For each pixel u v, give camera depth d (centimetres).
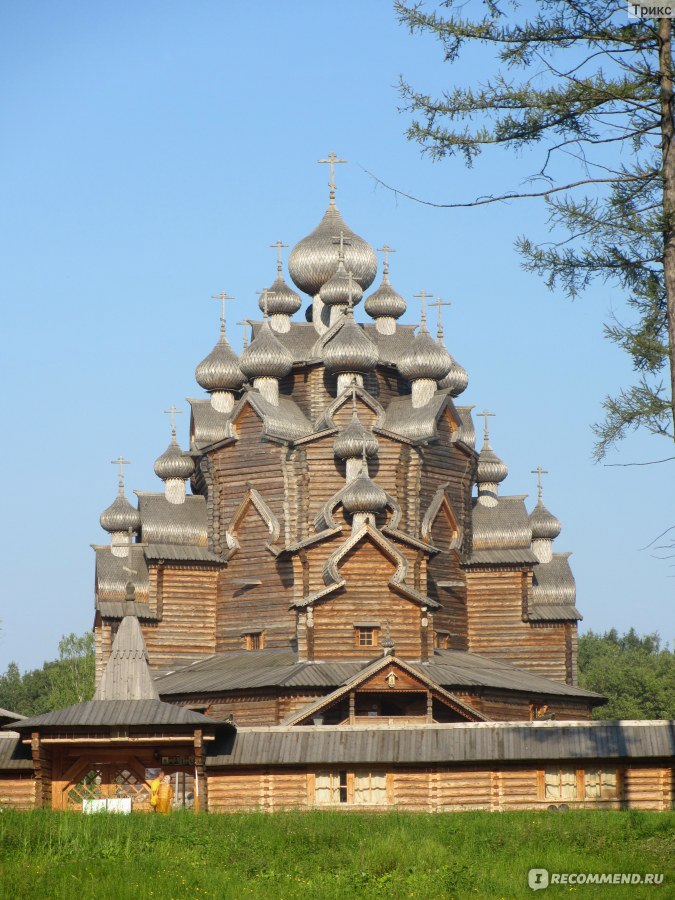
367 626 7275
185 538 8175
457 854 4209
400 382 8581
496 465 8700
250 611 7919
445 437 8288
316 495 7881
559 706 7831
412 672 6612
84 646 13762
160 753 5756
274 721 6975
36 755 5544
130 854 4009
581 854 4191
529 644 8244
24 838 4094
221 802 5619
